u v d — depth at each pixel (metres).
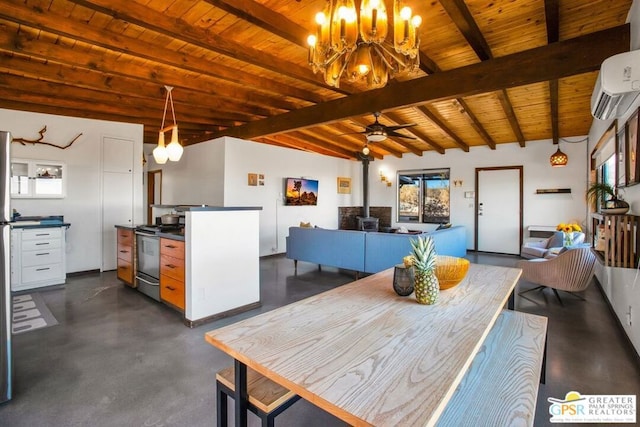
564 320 3.33
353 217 9.83
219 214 3.38
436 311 1.50
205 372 2.34
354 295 1.75
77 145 5.34
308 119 5.33
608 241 2.58
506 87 3.52
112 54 3.63
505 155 7.57
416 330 1.28
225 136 6.51
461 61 3.95
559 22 3.13
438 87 3.96
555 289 4.00
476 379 1.47
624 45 2.89
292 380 0.93
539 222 7.14
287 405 1.30
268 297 4.14
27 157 4.88
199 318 3.22
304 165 8.25
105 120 5.63
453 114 5.85
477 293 1.77
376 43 2.38
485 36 3.35
